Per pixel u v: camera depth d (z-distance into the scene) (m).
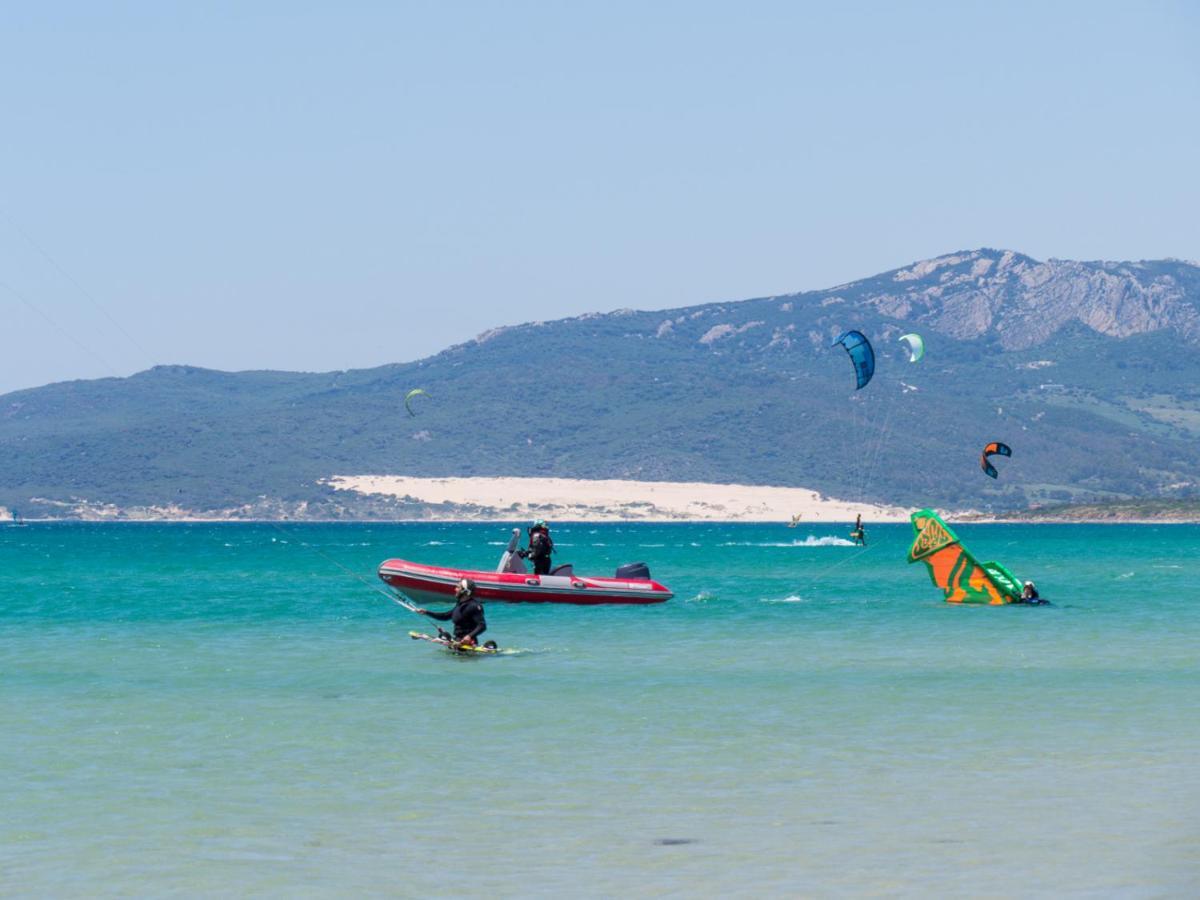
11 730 33.41
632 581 77.25
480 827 23.52
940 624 63.84
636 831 23.17
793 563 154.25
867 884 19.92
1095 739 31.58
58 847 22.34
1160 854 21.30
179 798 25.84
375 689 40.75
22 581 114.44
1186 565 145.12
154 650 52.62
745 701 37.84
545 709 36.47
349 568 144.50
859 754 29.84
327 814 24.52
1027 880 20.03
